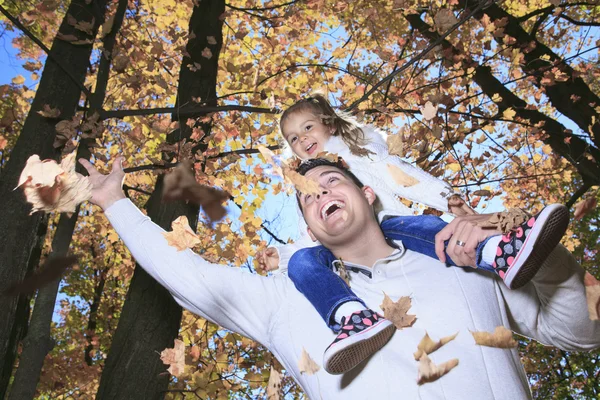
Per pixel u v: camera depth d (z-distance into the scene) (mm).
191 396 5664
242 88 8852
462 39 9172
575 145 8578
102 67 4582
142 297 4203
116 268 10773
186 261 2195
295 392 7758
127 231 2240
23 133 3986
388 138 3340
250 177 8523
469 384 1803
